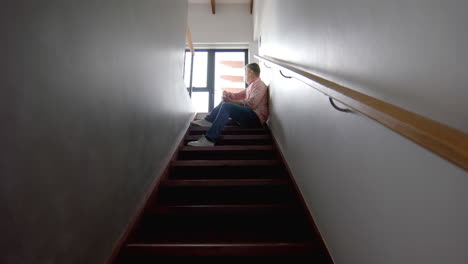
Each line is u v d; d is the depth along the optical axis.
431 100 0.59
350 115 1.01
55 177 0.80
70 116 0.88
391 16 0.76
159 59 1.95
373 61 0.85
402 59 0.70
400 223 0.70
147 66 1.67
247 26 5.45
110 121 1.16
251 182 1.74
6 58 0.63
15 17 0.66
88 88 0.99
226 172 2.03
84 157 0.96
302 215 1.47
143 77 1.60
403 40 0.70
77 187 0.91
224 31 5.43
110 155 1.16
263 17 3.95
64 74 0.85
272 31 3.10
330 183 1.20
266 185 1.74
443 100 0.56
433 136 0.50
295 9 1.95
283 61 2.31
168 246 1.20
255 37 5.16
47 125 0.77
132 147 1.41
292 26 2.04
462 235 0.51
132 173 1.40
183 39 2.88
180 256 1.18
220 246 1.19
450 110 0.54
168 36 2.22
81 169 0.94
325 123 1.29
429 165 0.60
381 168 0.80
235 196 1.73
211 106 5.48
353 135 0.98
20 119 0.67
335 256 1.10
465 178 0.52
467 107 0.50
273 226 1.45
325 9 1.30
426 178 0.61
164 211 1.47
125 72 1.33
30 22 0.71
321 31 1.36
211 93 5.52
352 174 0.98
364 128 0.90
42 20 0.75
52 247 0.78
